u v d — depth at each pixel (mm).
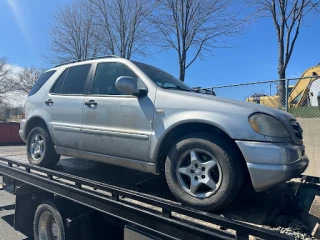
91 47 18188
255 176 2434
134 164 3180
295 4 11609
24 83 43812
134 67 3486
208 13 13477
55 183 3559
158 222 2496
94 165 4664
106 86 3643
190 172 2730
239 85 8461
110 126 3400
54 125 4070
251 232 1981
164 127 2924
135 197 2701
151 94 3164
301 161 2645
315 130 7199
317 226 2096
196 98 2893
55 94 4246
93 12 16766
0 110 45719
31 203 4281
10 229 4832
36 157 4391
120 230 3205
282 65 11969
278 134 2539
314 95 8688
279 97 7965
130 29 15977
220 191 2525
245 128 2531
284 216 2648
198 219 2328
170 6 13680
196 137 2711
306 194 2967
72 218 3301
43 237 3725
